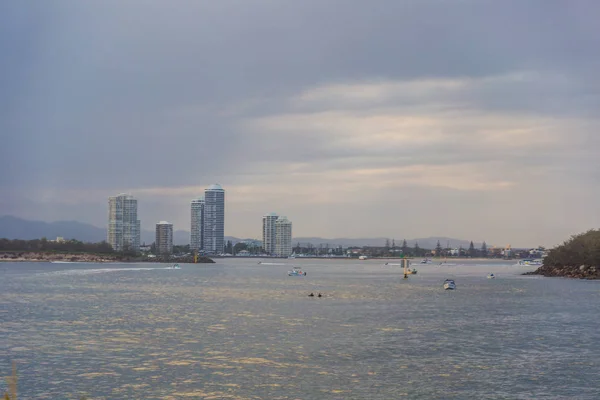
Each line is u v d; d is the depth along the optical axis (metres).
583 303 144.62
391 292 188.88
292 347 83.12
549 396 59.41
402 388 61.91
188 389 61.19
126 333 95.31
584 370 69.62
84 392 60.06
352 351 80.31
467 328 101.75
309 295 174.62
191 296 170.38
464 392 60.59
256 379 65.12
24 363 72.31
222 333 95.62
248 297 167.62
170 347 82.75
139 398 58.16
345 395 59.38
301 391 60.66
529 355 77.88
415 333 96.06
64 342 86.50
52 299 156.88
